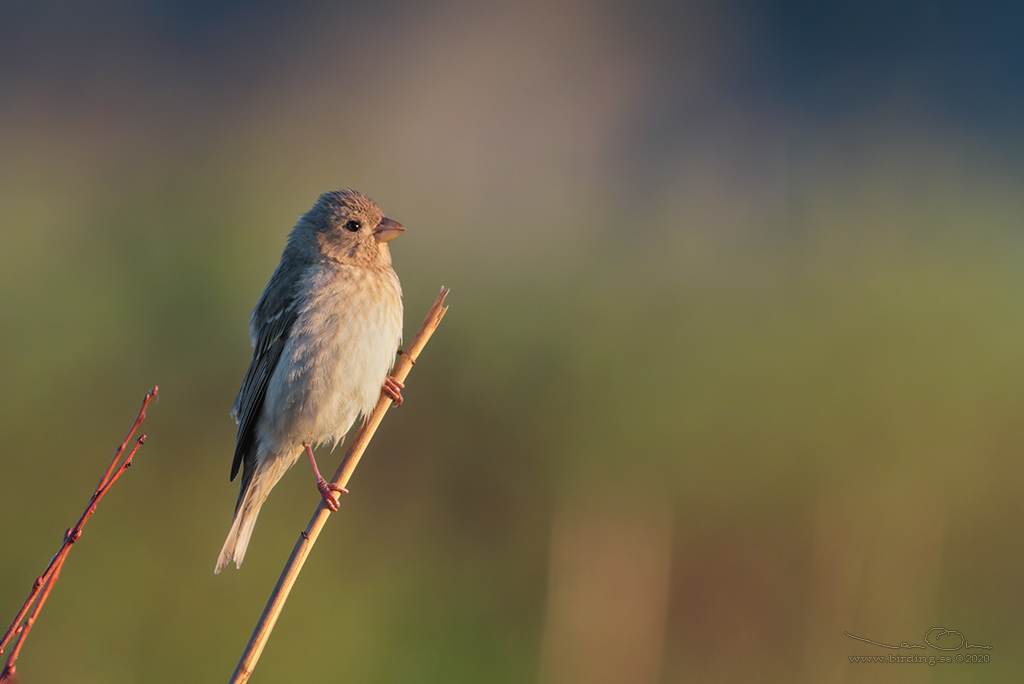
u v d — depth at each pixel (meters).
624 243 18.09
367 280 9.07
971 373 12.88
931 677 11.09
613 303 14.50
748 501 11.97
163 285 13.50
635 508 11.77
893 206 20.55
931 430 12.24
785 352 13.28
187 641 10.41
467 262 15.84
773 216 20.45
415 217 18.78
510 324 13.71
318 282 8.95
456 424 12.65
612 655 10.82
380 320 9.05
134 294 13.37
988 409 12.52
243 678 6.41
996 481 12.11
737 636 11.47
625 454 12.18
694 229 19.70
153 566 10.90
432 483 12.32
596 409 12.59
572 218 20.45
